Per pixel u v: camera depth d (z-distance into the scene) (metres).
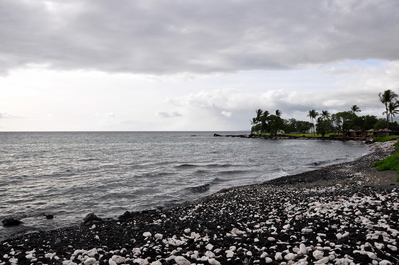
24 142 124.12
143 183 26.41
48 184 25.62
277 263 6.57
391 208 10.80
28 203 18.72
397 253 6.48
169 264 6.90
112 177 29.86
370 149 73.75
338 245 7.23
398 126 127.06
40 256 8.20
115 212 16.77
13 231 13.12
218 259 7.11
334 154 61.50
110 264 7.07
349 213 10.64
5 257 8.16
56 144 109.00
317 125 155.12
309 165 41.53
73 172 33.81
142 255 7.87
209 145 106.75
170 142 133.25
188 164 42.16
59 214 16.17
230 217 12.70
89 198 20.27
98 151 72.88
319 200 14.81
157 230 11.12
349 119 133.12
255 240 8.43
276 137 180.88
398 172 22.12
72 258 7.84
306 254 6.91
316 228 9.03
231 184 26.61
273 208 13.98
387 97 110.94
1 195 21.06
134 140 155.38
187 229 10.54
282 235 8.65
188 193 22.42
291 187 22.66
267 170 36.00
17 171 34.72
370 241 7.34
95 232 11.58
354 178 24.09
